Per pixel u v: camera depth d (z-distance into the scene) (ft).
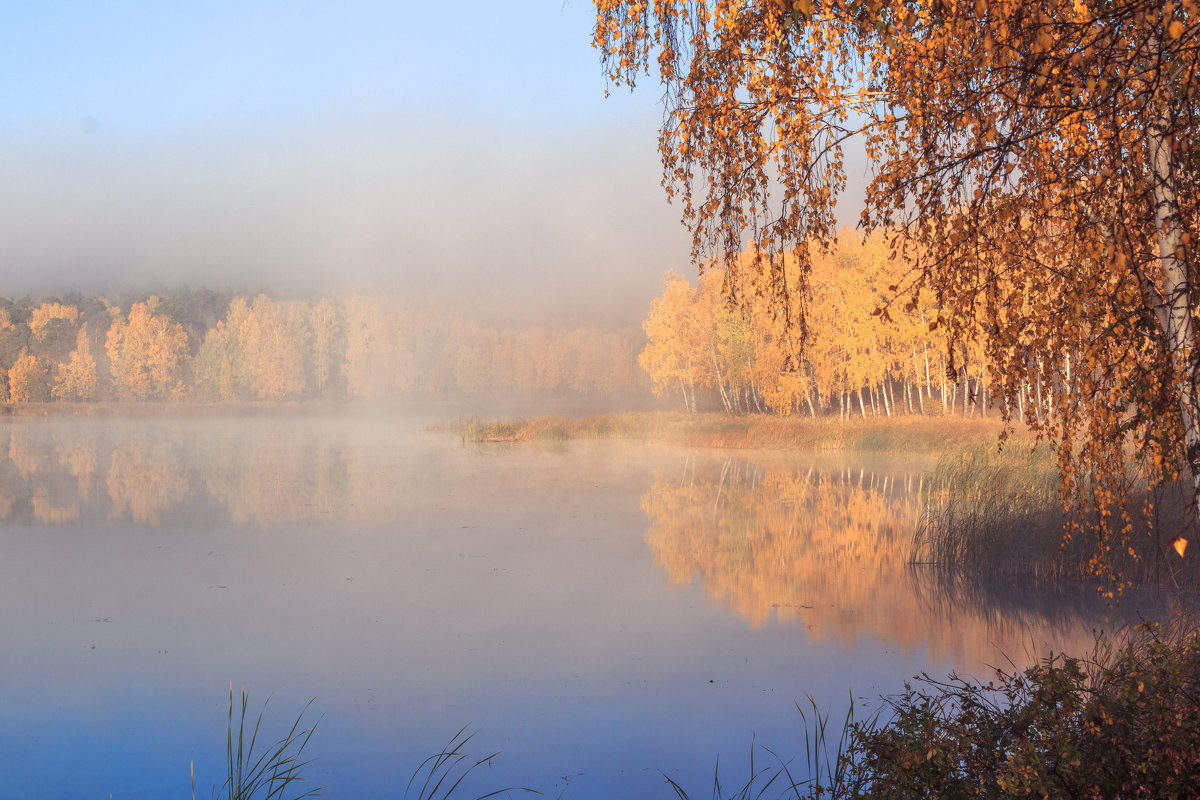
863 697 25.98
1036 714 12.02
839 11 14.15
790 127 14.57
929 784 11.88
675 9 15.19
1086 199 11.30
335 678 29.35
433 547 52.85
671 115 15.75
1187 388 10.70
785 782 20.52
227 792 20.95
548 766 21.99
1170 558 32.78
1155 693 11.20
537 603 39.17
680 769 21.49
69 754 23.38
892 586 40.14
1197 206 10.71
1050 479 48.73
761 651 31.12
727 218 15.74
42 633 35.09
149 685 28.99
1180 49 8.97
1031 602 35.24
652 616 36.58
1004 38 10.05
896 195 12.46
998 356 13.11
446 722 25.23
